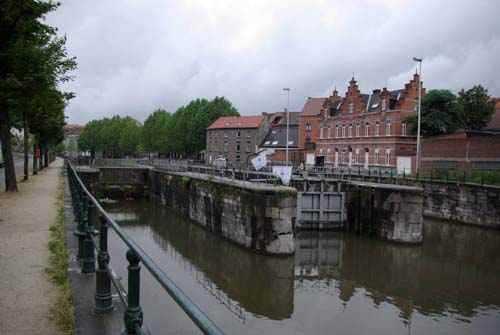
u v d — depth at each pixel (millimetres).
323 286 15656
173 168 42375
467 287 15664
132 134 99562
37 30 15484
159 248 21094
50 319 4855
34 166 33312
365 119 47469
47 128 34531
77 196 9555
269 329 11898
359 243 21766
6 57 13938
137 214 32344
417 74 43844
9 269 6926
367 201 23328
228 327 12000
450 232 24578
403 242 21344
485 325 12352
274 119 75625
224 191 22812
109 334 4113
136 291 3107
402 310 13430
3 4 13727
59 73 17625
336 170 41031
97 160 51875
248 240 19844
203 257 19344
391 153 43344
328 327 12141
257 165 26875
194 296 14422
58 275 6309
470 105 46469
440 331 11906
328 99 54844
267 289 15250
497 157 30609
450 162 34188
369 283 16047
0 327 4652
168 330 10797
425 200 29312
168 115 90812
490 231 24219
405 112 43312
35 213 13016
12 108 16766
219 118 77750
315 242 21969
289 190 18594
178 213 32438
